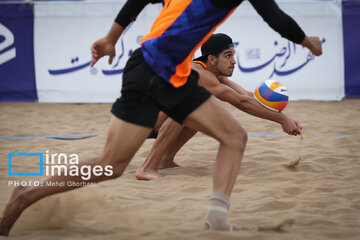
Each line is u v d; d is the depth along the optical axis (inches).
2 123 1136.8
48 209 410.9
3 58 1508.4
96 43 379.2
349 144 802.8
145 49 344.8
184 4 341.1
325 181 557.9
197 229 377.1
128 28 1501.0
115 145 346.9
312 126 1037.2
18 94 1520.7
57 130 1042.7
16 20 1502.2
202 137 914.7
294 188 522.9
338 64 1504.7
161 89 336.2
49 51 1512.1
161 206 458.6
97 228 384.5
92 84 1518.2
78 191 452.8
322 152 744.3
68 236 361.4
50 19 1504.7
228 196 351.9
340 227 390.9
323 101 1482.5
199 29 339.3
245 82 1514.5
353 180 564.1
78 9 1501.0
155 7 1496.1
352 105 1379.2
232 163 346.9
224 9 337.1
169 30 339.6
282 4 1502.2
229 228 354.9
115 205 442.0
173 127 581.3
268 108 565.0
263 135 919.7
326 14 1498.5
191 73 354.6
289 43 1504.7
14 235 369.1
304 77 1510.8
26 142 886.4
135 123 341.1
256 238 344.2
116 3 1504.7
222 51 574.9
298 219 410.6
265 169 633.6
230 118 346.9
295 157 708.0
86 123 1146.7
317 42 341.7
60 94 1519.4
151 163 594.2
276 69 1508.4
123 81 353.1
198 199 480.1
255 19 1501.0
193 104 339.0
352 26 1496.1
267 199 473.7
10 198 367.6
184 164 688.4
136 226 387.9
